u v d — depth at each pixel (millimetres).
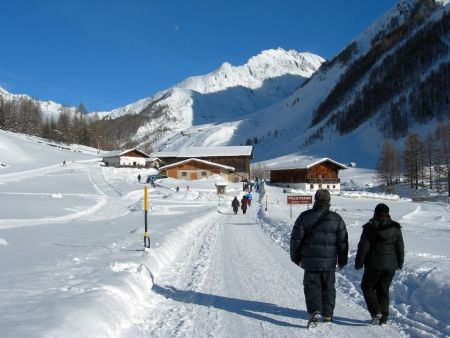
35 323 5457
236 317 7098
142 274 9156
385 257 6730
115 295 7254
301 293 8664
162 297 8320
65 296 6910
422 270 9195
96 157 110438
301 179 77312
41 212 28062
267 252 13930
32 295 6980
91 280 8125
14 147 95750
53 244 13555
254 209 39094
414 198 74500
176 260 12344
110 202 39438
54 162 90125
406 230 23016
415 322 6828
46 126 146625
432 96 182000
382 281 6863
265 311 7457
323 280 6852
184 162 78312
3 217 24062
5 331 5129
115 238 14938
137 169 90062
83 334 5430
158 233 16453
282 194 59500
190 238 17359
